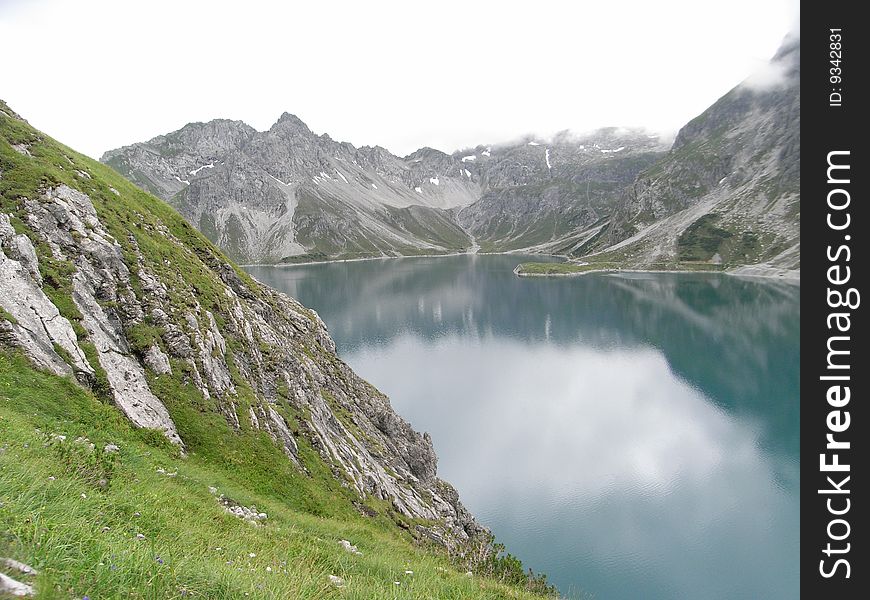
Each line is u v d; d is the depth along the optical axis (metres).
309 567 16.83
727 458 81.06
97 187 47.81
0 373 24.34
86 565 8.55
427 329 183.75
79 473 16.66
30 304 29.44
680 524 64.12
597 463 80.19
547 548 59.88
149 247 45.09
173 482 23.44
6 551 7.84
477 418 99.25
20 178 39.28
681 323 180.62
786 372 123.12
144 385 32.81
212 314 45.56
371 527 37.22
